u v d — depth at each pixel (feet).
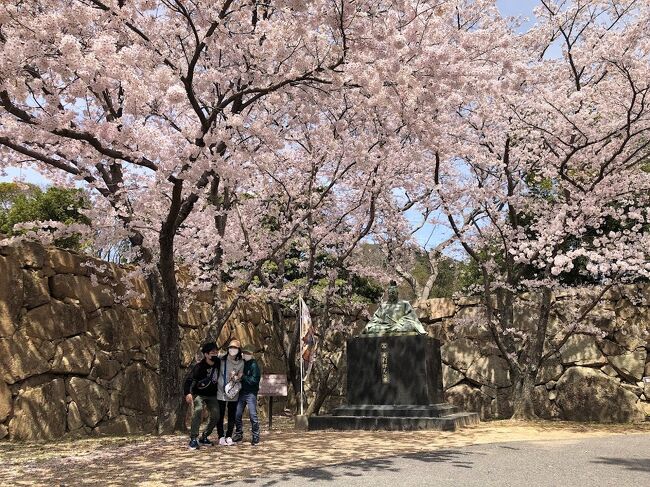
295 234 41.68
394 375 32.04
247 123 27.91
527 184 44.93
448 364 45.50
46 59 19.21
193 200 27.14
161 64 23.59
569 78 40.16
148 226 27.55
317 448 22.70
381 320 33.81
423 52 23.89
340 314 50.44
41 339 27.71
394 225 43.57
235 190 35.58
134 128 22.25
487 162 36.73
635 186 36.09
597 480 15.55
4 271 26.61
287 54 24.59
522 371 38.17
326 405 47.96
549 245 34.58
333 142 31.50
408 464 18.43
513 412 38.17
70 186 32.42
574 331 39.52
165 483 16.10
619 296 41.24
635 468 17.52
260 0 25.98
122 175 29.71
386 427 30.30
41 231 27.71
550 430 30.45
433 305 47.34
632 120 32.22
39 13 21.72
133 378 33.09
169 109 28.55
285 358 46.78
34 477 17.28
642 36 33.01
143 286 35.58
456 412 34.65
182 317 38.11
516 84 32.27
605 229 42.88
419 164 40.37
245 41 24.79
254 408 24.45
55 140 22.17
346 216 42.83
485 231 41.75
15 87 18.44
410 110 25.66
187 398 22.82
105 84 19.65
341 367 48.39
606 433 29.48
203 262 37.37
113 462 19.72
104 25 21.70
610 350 40.57
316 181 39.17
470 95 32.42
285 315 51.96
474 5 36.42
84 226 28.07
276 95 27.58
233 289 45.50
